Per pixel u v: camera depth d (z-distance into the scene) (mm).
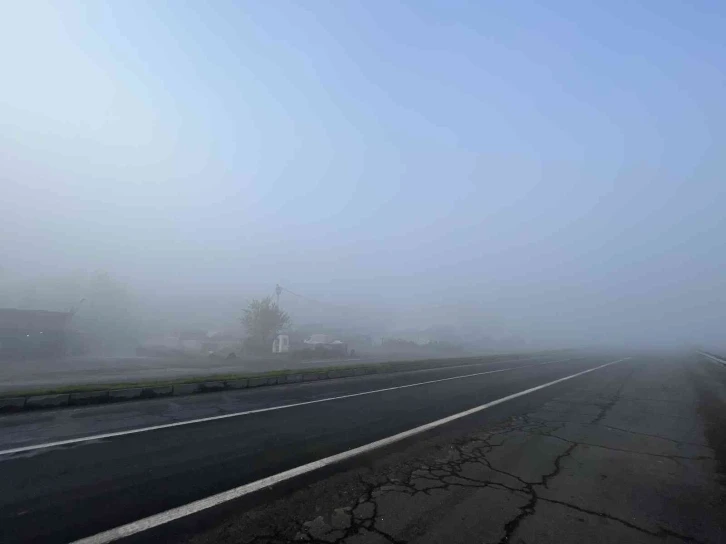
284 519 3770
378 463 5426
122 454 5355
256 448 5844
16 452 5297
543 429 7789
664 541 3643
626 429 7957
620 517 4086
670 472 5488
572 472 5371
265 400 9836
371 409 9109
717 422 8805
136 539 3305
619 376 18766
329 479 4789
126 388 9477
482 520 3900
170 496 4137
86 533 3359
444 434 7117
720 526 3959
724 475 5410
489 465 5527
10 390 8906
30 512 3678
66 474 4598
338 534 3531
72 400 8586
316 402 9766
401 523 3773
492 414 9109
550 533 3703
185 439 6148
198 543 3293
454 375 17375
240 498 4168
